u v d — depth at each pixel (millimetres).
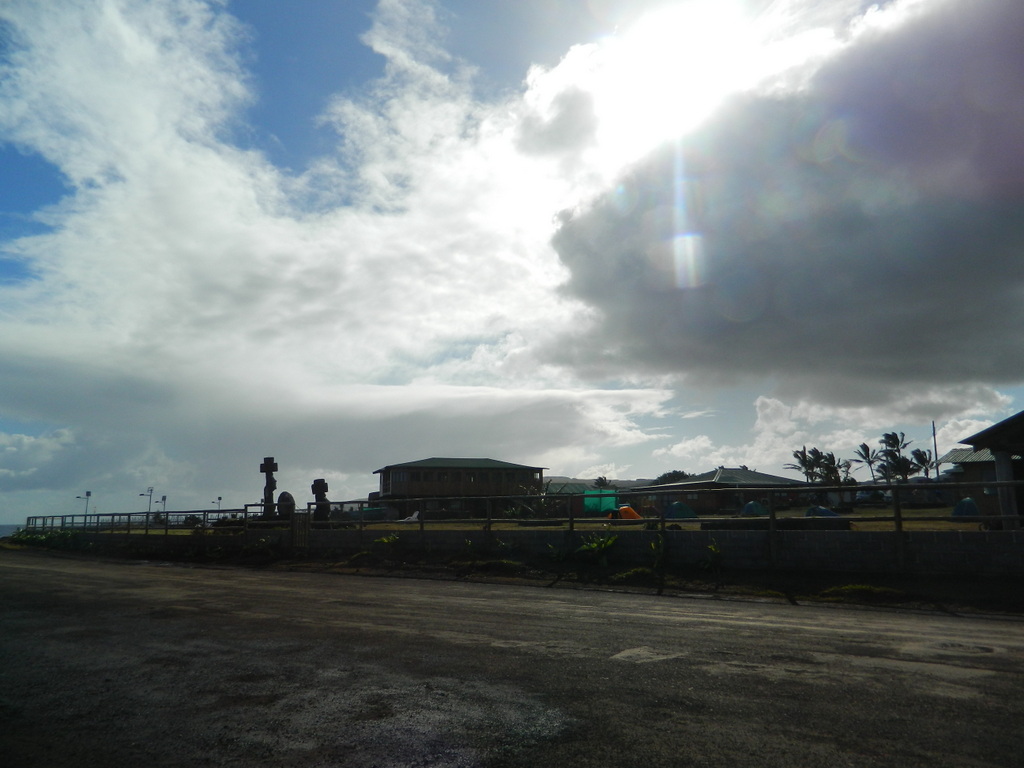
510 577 15227
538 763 4152
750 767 4000
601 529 15969
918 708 5039
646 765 4070
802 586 12133
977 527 15562
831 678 5945
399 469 57688
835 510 17219
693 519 14266
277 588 13891
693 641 7672
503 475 58906
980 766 3957
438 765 4176
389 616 9828
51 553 29516
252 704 5555
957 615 9641
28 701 5840
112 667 6965
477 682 6012
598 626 8766
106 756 4555
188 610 10812
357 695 5703
